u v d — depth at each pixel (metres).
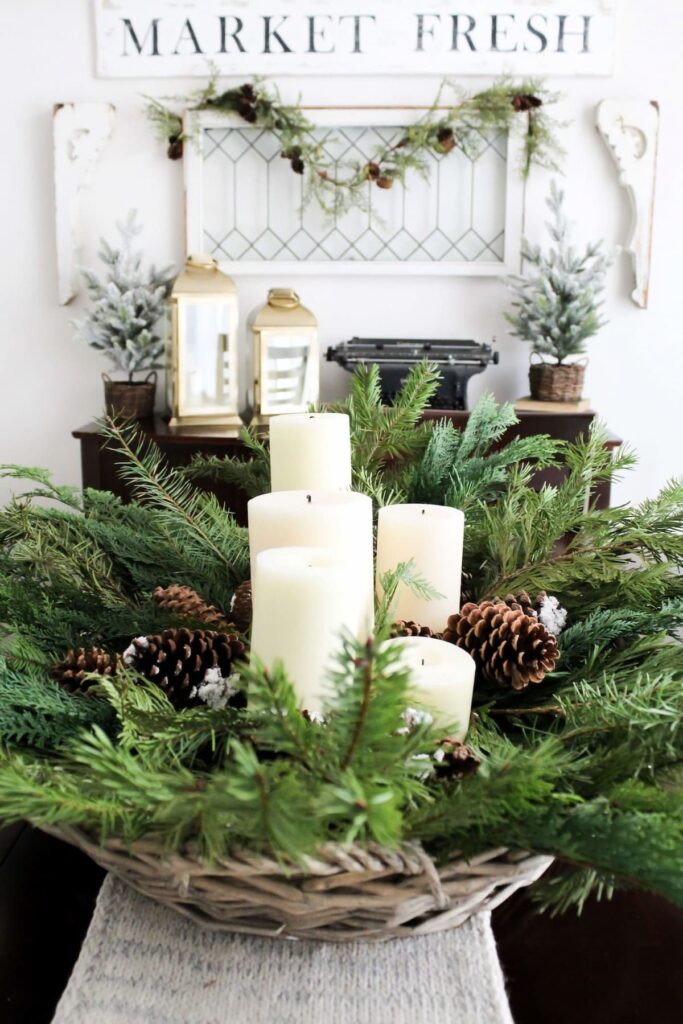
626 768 0.57
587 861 0.48
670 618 0.79
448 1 2.46
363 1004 0.55
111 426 0.99
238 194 2.55
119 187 2.56
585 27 2.47
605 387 2.65
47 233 2.59
